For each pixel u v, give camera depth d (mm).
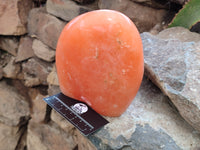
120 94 203
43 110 511
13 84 576
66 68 207
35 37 495
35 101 534
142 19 364
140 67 202
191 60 250
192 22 335
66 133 454
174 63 252
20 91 566
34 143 511
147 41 307
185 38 311
